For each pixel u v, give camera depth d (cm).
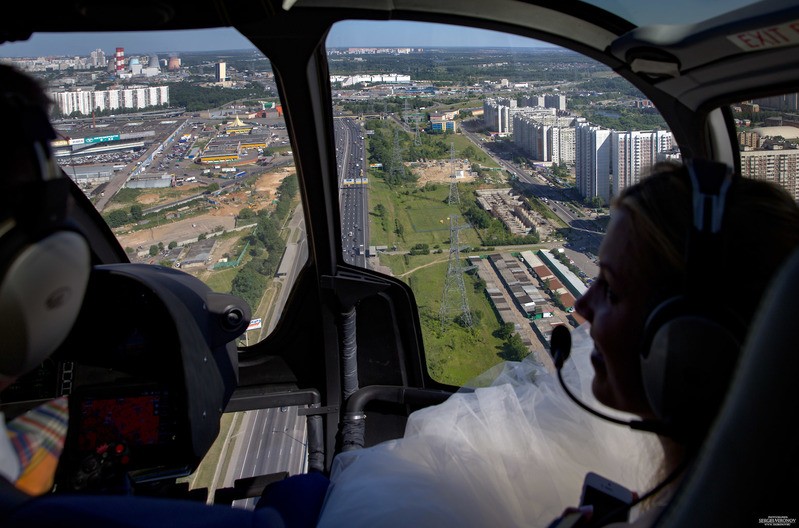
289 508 103
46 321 74
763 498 53
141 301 194
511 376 149
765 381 53
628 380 72
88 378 196
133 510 63
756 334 54
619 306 71
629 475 104
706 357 61
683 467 66
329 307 289
